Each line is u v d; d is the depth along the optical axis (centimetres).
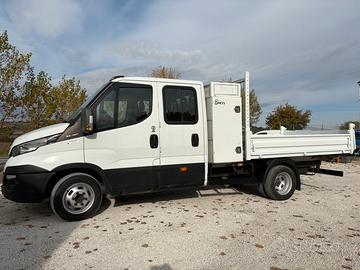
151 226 540
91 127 556
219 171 707
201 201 714
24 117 1491
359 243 470
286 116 3316
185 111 641
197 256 423
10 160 556
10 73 1332
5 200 731
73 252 434
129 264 400
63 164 554
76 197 564
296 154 750
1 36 1323
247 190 832
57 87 1981
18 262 404
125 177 596
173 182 633
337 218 591
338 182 988
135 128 600
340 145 813
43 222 564
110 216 596
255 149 702
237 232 513
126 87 600
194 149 646
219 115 671
